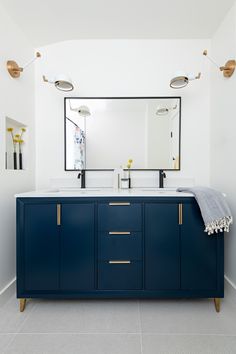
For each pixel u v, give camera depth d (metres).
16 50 1.71
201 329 1.30
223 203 1.40
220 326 1.32
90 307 1.52
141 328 1.31
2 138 1.54
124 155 2.00
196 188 1.55
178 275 1.47
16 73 1.65
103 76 1.99
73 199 1.46
